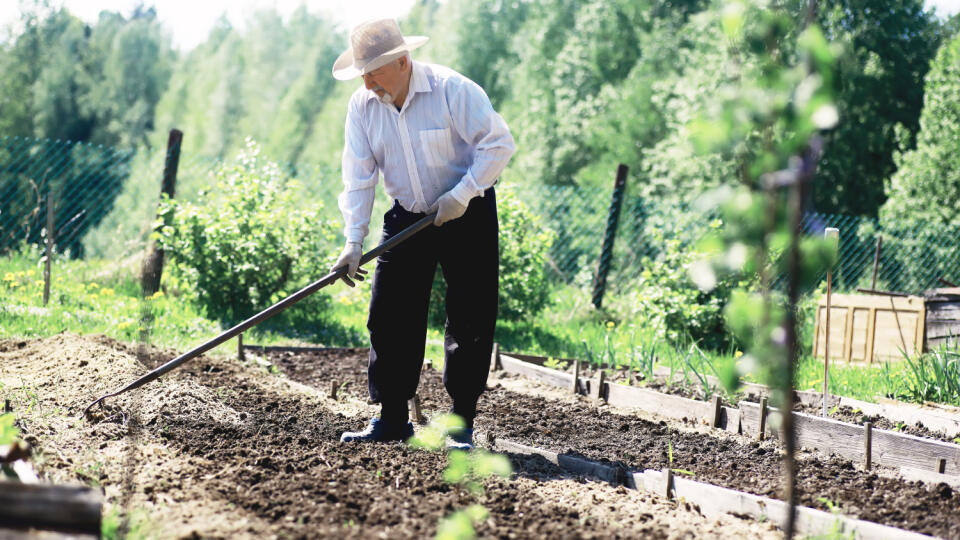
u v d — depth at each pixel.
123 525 2.59
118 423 4.26
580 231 12.98
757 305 2.09
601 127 28.33
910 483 4.00
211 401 4.80
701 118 1.99
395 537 2.79
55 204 10.73
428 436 2.97
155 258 9.26
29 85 44.31
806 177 1.95
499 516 3.11
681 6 29.91
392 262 4.44
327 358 7.47
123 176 11.84
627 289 11.98
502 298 9.92
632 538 2.96
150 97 56.75
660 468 4.25
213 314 9.05
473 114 4.23
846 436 4.61
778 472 4.21
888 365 7.32
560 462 4.19
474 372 4.46
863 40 22.72
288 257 9.31
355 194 4.48
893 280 15.01
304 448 4.00
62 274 9.85
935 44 24.30
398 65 4.18
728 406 5.38
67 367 5.40
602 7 30.53
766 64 1.96
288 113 47.81
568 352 8.59
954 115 18.69
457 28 39.06
